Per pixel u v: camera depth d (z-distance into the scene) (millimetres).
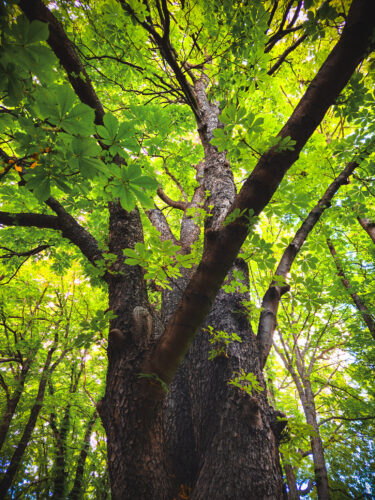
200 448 2023
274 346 7582
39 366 7402
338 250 6652
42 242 3902
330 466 8656
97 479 8234
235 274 2164
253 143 1729
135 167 1173
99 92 4074
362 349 7051
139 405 1631
